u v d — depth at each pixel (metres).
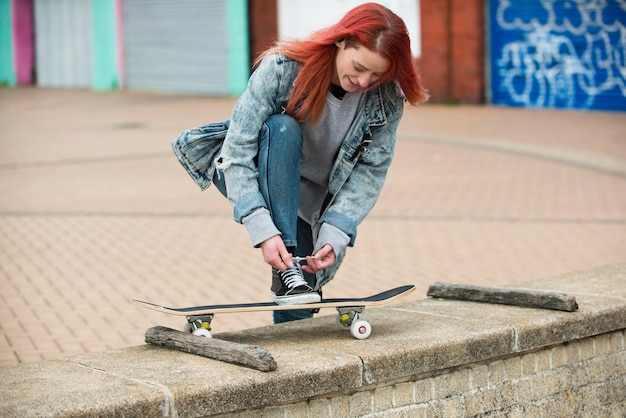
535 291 4.48
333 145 3.92
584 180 12.02
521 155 14.12
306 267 3.85
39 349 5.65
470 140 15.82
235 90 24.80
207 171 3.97
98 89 28.28
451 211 10.28
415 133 16.92
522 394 4.23
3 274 7.61
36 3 30.03
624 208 10.27
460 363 3.92
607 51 19.03
